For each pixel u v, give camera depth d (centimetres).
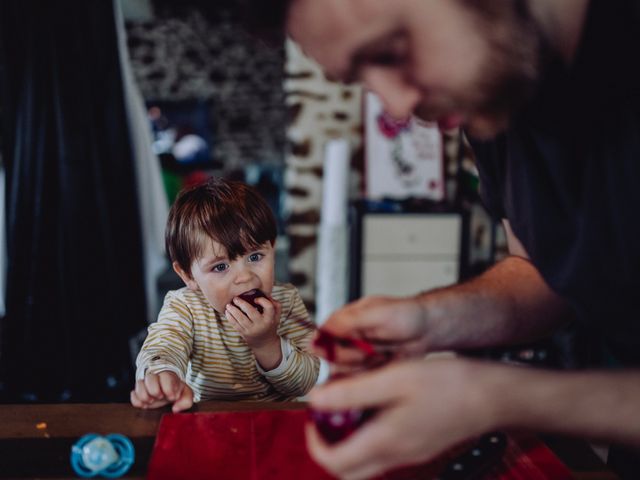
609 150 55
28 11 202
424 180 330
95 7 216
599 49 51
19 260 212
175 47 625
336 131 328
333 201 314
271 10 43
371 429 43
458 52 43
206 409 83
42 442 73
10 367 215
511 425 44
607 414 42
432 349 67
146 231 252
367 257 298
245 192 113
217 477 65
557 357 241
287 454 70
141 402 83
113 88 224
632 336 62
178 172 645
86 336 219
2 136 213
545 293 73
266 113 648
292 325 120
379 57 44
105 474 67
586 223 58
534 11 48
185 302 114
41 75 206
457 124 51
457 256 299
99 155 223
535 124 57
